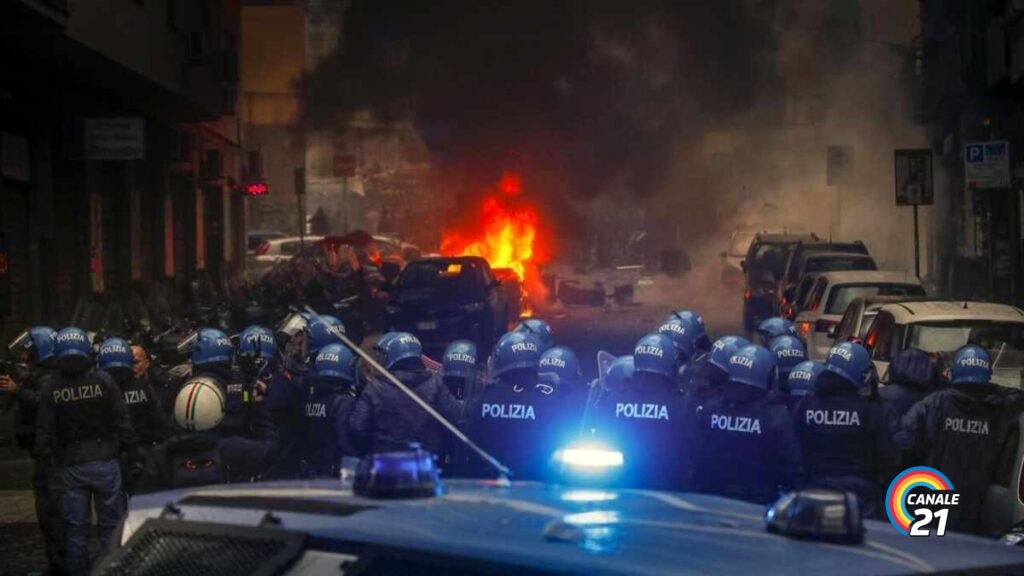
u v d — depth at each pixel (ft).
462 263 83.92
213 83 92.99
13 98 64.69
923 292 58.18
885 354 39.75
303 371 27.68
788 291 72.74
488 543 9.24
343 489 11.40
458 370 26.89
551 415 23.90
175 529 10.43
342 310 87.81
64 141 73.51
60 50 62.03
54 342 29.96
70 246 77.92
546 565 8.79
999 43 78.18
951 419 25.55
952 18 105.60
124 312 85.25
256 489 11.67
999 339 38.52
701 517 10.62
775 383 23.07
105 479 27.32
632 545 9.35
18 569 30.96
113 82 75.05
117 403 27.55
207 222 122.62
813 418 23.27
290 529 9.98
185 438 25.27
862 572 9.13
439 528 9.70
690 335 32.22
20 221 69.46
